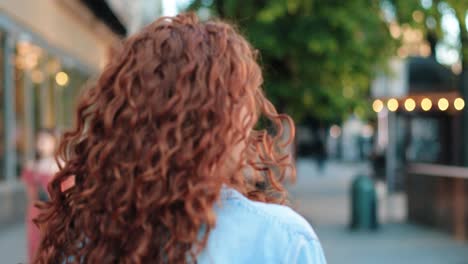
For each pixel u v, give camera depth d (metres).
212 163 1.16
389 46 10.03
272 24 9.03
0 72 10.35
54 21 14.12
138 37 1.29
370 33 9.43
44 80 13.36
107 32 21.64
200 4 9.81
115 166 1.19
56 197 1.35
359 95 10.87
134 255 1.15
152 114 1.18
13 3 10.57
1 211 9.79
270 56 9.24
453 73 14.49
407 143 16.92
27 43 11.90
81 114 1.33
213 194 1.14
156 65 1.22
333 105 9.88
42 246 1.37
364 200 10.27
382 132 17.56
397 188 16.91
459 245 8.79
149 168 1.15
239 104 1.21
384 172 20.55
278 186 1.41
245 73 1.24
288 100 9.78
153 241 1.16
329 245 8.79
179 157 1.14
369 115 11.19
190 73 1.20
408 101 14.62
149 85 1.20
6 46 10.54
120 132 1.20
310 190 19.53
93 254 1.21
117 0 21.98
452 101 14.23
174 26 1.28
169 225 1.14
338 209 13.59
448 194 9.85
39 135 5.12
